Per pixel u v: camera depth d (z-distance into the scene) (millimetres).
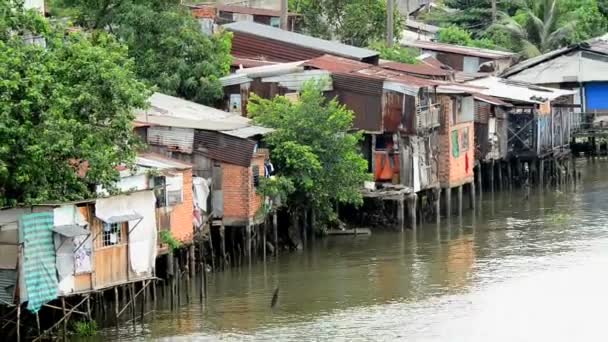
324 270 54625
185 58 65125
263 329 44531
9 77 41469
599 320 45688
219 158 53938
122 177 46312
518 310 47219
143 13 64875
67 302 43531
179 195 49438
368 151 64188
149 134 54250
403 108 63406
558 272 53656
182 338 43125
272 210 56406
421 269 54781
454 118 69375
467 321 45844
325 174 58562
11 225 39625
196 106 61438
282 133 57594
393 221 65312
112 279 43281
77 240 41531
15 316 41719
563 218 68812
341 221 64500
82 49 44188
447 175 68625
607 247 59250
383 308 47656
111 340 42625
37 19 44812
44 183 42375
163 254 47750
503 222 67812
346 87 63625
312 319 45969
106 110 44188
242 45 75125
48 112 42031
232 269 54844
